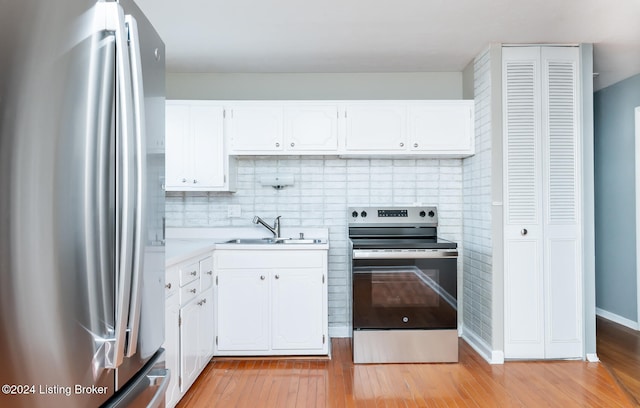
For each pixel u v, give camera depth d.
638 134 3.61
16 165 0.76
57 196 0.84
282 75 3.63
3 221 0.74
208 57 3.22
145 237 1.24
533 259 2.99
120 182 1.02
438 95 3.62
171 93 3.62
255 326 3.00
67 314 0.87
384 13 2.48
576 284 3.00
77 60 0.89
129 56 1.05
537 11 2.46
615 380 2.65
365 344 2.97
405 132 3.30
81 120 0.90
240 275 3.00
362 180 3.63
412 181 3.64
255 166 3.62
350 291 3.59
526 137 3.00
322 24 2.63
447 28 2.71
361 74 3.63
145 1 2.31
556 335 2.99
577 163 3.02
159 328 1.37
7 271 0.75
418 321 2.97
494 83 2.98
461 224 3.62
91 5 0.93
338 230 3.62
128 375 1.13
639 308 3.65
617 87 3.86
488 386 2.57
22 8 0.76
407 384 2.61
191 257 2.43
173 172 3.27
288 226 3.61
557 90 3.01
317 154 3.33
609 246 4.01
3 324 0.75
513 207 2.99
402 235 3.55
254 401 2.38
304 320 3.01
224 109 3.29
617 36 2.85
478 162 3.23
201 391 2.51
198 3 2.34
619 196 3.86
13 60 0.75
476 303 3.30
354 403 2.35
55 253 0.84
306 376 2.74
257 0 2.31
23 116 0.77
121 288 0.99
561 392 2.48
